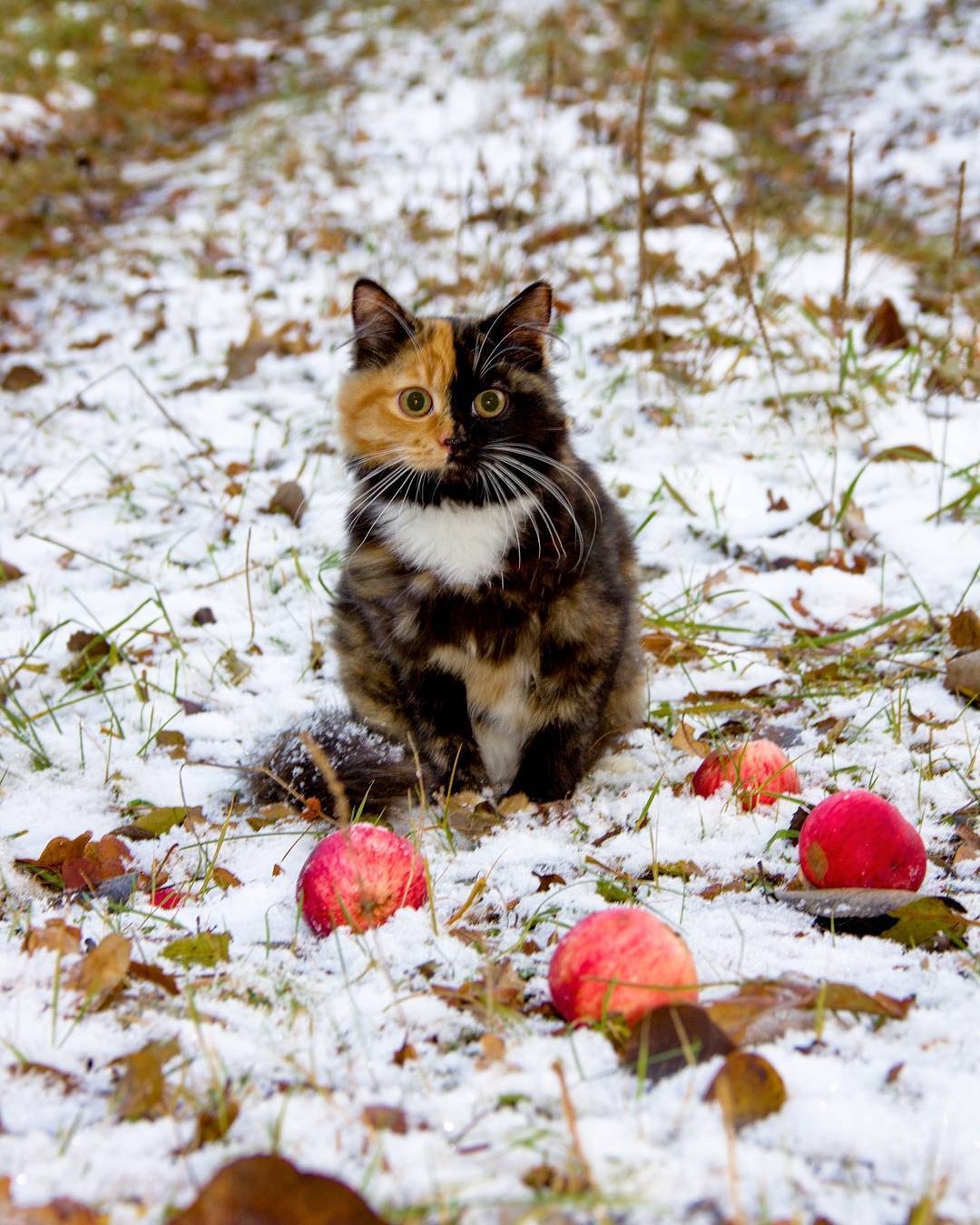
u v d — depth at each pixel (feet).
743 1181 4.50
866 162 13.99
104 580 7.18
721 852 5.57
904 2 19.04
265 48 20.59
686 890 5.41
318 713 6.07
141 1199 4.50
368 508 5.98
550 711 5.95
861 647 6.53
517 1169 4.53
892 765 5.92
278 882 5.48
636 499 7.39
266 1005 4.98
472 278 9.87
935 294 9.12
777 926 5.24
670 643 6.57
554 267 9.91
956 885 5.41
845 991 4.86
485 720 6.05
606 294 9.43
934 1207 4.45
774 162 13.38
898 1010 4.86
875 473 7.43
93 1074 4.78
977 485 7.05
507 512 5.85
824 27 18.86
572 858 5.57
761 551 7.08
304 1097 4.70
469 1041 4.89
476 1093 4.71
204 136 16.75
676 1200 4.48
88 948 5.15
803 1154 4.58
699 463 7.62
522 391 5.93
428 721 6.00
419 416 5.87
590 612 5.88
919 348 8.02
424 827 5.72
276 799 5.90
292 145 14.66
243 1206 4.24
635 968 4.84
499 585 5.83
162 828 5.76
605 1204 4.42
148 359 9.31
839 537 7.11
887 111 15.42
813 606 6.78
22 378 9.00
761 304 8.57
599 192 11.66
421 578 5.87
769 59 17.94
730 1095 4.62
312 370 8.78
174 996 4.99
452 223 11.53
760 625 6.72
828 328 8.52
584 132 13.60
